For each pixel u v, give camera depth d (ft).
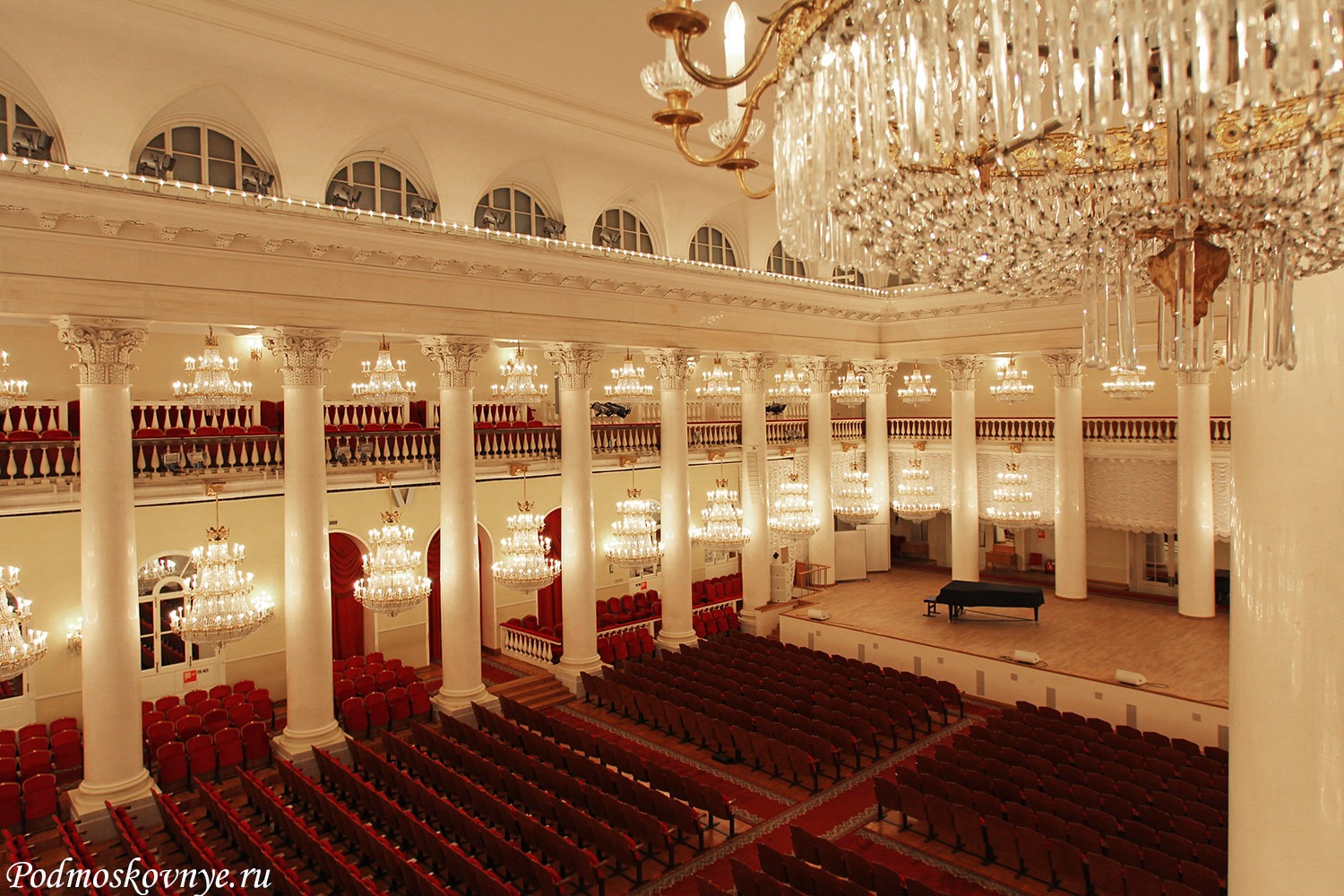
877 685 57.36
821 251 10.85
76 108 39.52
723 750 49.60
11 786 39.45
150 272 41.57
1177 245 9.00
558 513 76.23
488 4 38.09
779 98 9.63
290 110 45.57
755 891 31.01
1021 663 58.49
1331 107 6.99
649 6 38.63
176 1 37.24
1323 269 8.97
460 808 40.32
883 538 93.45
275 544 59.93
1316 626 9.07
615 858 37.63
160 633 55.26
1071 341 73.77
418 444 66.13
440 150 51.80
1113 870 31.71
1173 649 61.93
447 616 55.01
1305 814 9.13
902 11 7.82
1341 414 8.96
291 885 31.07
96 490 40.42
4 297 37.63
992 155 9.46
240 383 48.60
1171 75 5.91
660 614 73.61
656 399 89.35
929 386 104.42
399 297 50.37
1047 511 86.58
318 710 47.65
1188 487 71.41
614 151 58.18
